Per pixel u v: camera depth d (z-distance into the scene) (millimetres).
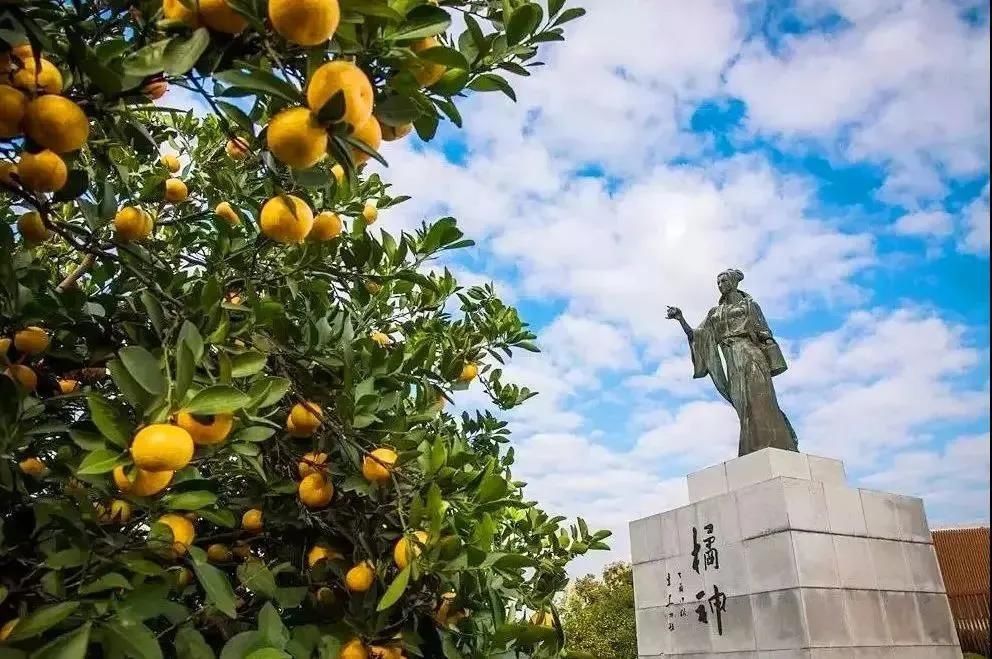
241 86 1857
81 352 3287
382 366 3473
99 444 2076
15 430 2346
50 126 2010
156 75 2125
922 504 10180
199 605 3129
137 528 2533
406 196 5258
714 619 9648
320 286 3889
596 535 4312
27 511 2422
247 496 3422
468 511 3119
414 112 2176
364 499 3154
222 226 3791
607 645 26172
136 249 3271
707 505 10234
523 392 5328
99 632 1993
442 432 4609
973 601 22453
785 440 10883
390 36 2113
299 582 3369
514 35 2445
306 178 2393
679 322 13023
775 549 9016
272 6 1787
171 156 5004
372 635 2764
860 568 9125
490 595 3059
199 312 2867
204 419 2080
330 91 1831
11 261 2889
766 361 11516
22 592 2203
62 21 2344
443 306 4852
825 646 8383
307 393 3293
